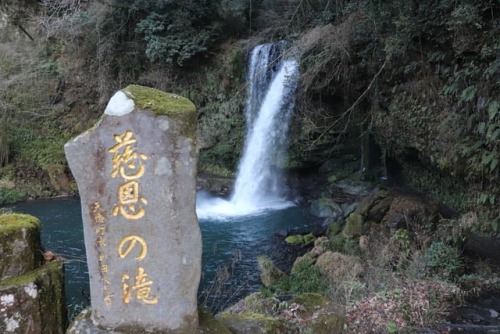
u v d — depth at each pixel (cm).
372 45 893
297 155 1234
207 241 880
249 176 1320
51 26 1410
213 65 1420
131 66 1488
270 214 1082
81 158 233
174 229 240
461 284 532
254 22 1408
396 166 1118
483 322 448
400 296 459
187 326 247
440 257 560
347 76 1008
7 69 1451
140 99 235
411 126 865
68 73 1509
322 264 629
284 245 842
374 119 989
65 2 1361
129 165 234
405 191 975
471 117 678
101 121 231
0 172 1355
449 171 778
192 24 1414
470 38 659
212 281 656
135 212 238
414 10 747
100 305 246
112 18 1427
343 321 346
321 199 1091
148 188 236
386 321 418
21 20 1528
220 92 1405
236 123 1377
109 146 233
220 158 1393
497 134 597
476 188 743
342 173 1209
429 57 779
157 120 231
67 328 268
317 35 884
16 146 1419
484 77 643
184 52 1366
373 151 1166
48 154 1436
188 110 236
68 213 1145
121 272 243
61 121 1500
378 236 705
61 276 273
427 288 487
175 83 1464
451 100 754
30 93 1467
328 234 875
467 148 703
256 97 1321
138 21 1444
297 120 1195
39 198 1323
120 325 246
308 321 327
